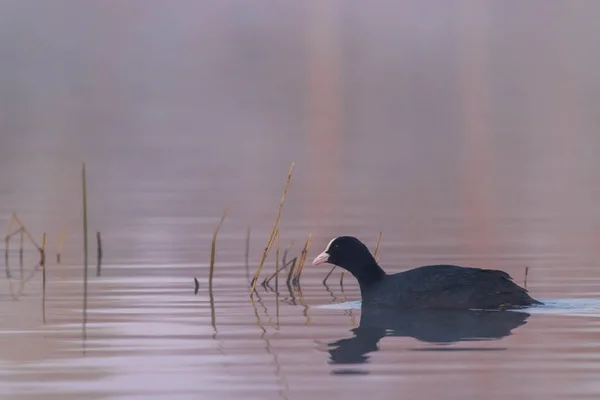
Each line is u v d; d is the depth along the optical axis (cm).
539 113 5941
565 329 1303
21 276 1794
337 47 11300
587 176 3422
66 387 1052
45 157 4041
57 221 2495
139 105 6831
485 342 1235
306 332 1312
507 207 2722
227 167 3784
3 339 1277
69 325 1362
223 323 1374
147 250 2081
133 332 1313
